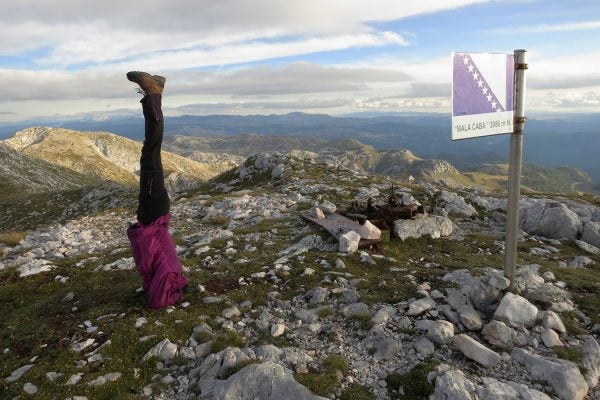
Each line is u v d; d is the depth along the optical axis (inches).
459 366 77.4
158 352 81.8
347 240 134.2
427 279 114.4
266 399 68.2
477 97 82.2
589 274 124.9
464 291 99.4
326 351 83.2
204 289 108.9
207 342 84.8
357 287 109.6
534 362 75.9
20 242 191.3
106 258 148.5
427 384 70.2
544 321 87.6
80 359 81.2
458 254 143.3
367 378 74.7
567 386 69.9
